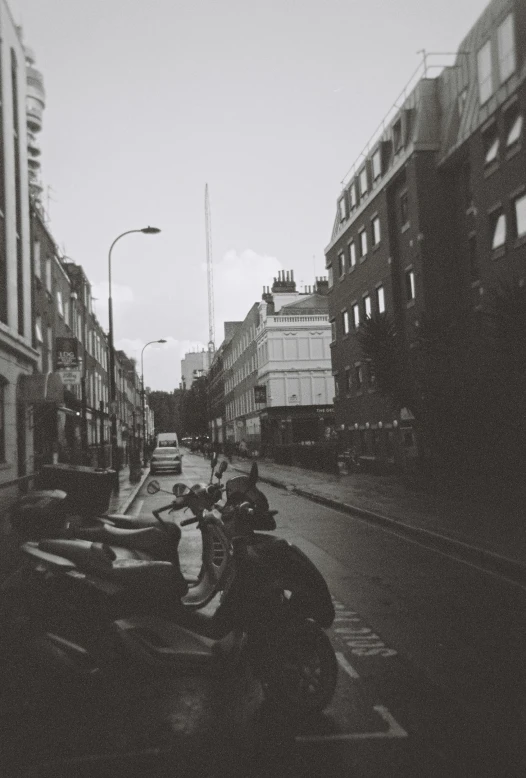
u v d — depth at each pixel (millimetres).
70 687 5445
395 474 30422
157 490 6324
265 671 4848
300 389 62000
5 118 22766
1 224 22016
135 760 4266
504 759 4184
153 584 5051
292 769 4098
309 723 4793
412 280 29531
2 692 5363
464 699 5207
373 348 21266
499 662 6094
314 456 40281
